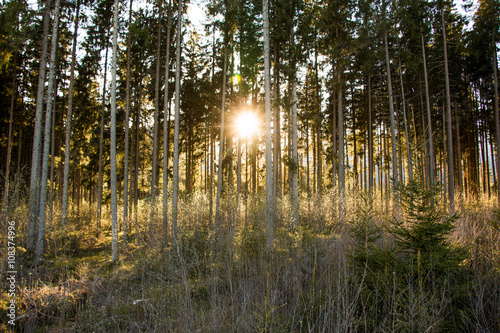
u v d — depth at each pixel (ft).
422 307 12.23
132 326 14.93
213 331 13.58
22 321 15.72
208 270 21.39
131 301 17.78
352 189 31.89
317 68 59.11
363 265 15.51
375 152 92.22
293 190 42.09
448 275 13.85
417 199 15.84
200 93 57.21
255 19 46.19
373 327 13.24
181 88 59.36
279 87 53.01
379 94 69.46
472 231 20.08
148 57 53.83
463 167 89.71
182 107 63.46
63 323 16.12
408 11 53.31
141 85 56.24
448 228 14.38
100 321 15.44
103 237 49.49
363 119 77.05
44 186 35.22
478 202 41.81
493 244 17.65
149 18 50.03
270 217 28.48
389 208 27.76
